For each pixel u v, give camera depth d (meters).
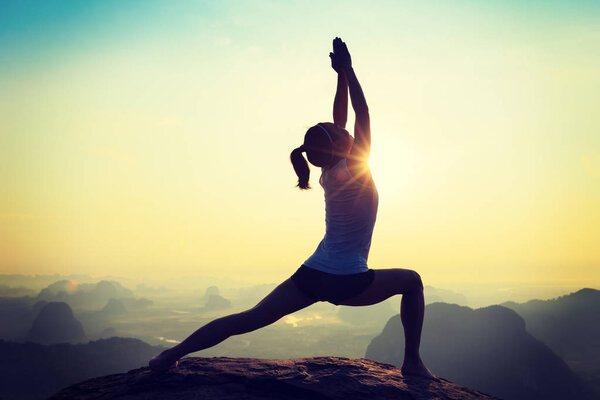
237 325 2.99
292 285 2.97
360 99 3.01
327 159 2.94
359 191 2.92
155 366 3.08
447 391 3.03
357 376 3.14
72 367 175.62
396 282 3.07
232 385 2.96
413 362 3.36
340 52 3.16
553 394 155.38
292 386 2.88
